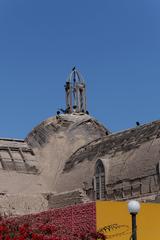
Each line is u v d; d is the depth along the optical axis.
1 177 72.19
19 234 33.16
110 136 68.75
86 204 41.75
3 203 63.72
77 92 85.19
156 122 61.38
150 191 54.75
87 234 38.44
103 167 62.78
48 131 79.06
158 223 41.62
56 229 40.41
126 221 40.62
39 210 64.94
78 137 78.44
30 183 72.81
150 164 55.91
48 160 76.75
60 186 71.62
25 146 78.50
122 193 58.69
